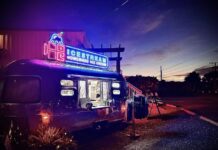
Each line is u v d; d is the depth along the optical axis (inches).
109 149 325.4
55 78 354.0
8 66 339.9
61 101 356.2
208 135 399.9
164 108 947.3
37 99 331.0
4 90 332.8
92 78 434.3
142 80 760.3
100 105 480.1
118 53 670.5
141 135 413.1
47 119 328.2
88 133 444.1
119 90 513.0
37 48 745.0
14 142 283.3
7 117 327.3
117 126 510.0
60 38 422.9
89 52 486.6
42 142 269.9
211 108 900.6
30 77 334.3
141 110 619.5
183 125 510.6
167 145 336.5
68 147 283.9
